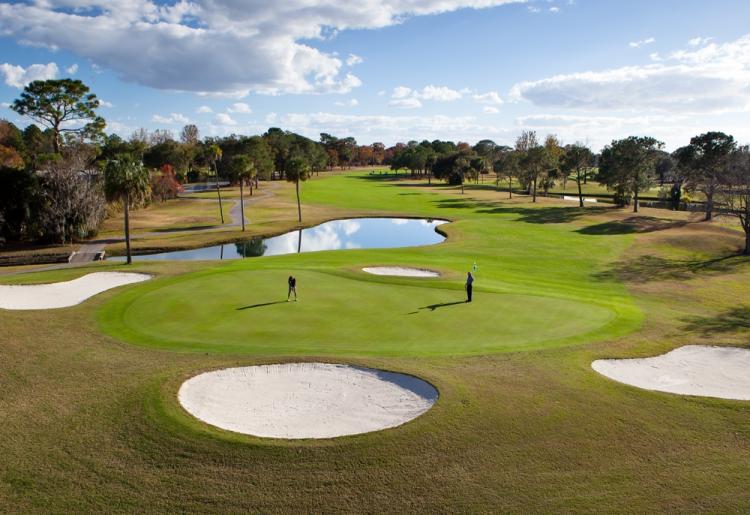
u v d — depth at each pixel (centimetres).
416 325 2722
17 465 1507
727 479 1455
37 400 1883
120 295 3350
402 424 1723
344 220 9319
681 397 1914
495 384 1989
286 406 1891
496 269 4878
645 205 11612
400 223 8969
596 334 2630
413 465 1516
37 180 6650
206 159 17625
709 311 3481
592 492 1404
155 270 4266
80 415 1775
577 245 6391
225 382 2047
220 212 9300
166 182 11269
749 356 2402
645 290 4191
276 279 3762
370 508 1350
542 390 1950
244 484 1440
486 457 1548
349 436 1656
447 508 1348
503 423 1720
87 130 10556
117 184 4800
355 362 2166
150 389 1941
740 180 6375
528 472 1484
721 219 8625
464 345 2425
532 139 17250
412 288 3516
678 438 1655
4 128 13150
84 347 2408
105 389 1958
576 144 13725
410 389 1975
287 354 2272
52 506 1348
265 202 11438
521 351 2338
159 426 1702
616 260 5528
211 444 1609
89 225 6812
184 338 2525
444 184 18325
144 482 1445
